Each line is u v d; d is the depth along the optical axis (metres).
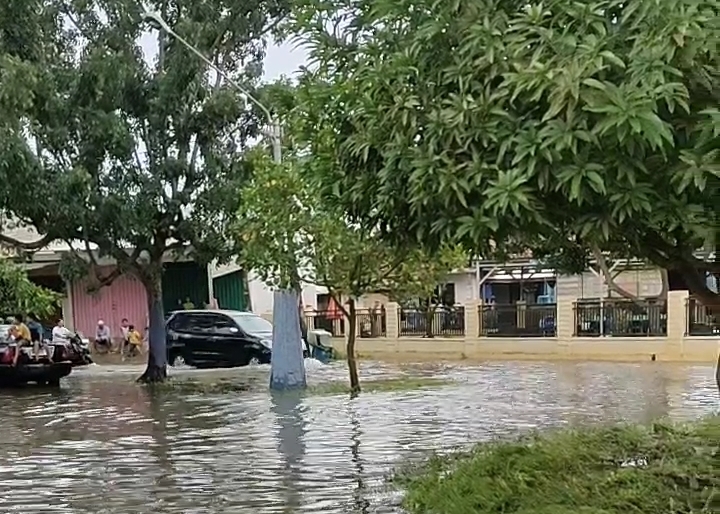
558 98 4.68
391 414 13.80
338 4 7.24
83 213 19.03
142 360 30.66
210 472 9.70
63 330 24.80
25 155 17.33
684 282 7.45
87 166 19.31
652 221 4.83
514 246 6.49
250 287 32.25
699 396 15.23
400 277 15.90
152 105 19.80
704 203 4.81
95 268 21.31
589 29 5.02
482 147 5.21
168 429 13.26
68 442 12.27
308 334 28.08
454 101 5.30
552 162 4.75
